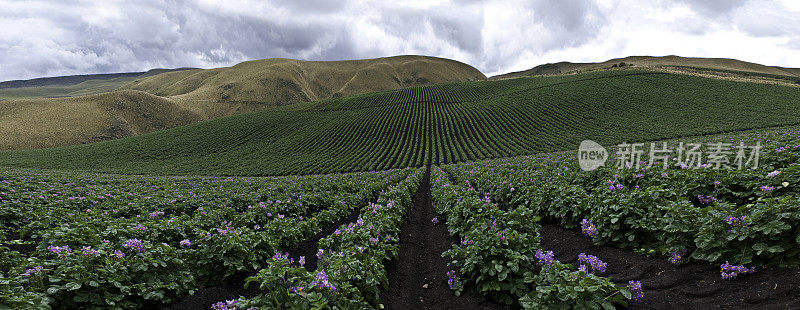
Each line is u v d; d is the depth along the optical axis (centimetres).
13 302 391
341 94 18800
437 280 711
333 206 1336
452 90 11094
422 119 7831
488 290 569
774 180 673
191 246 812
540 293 439
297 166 5169
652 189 705
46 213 1000
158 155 6400
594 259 512
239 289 632
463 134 6519
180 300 572
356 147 6259
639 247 659
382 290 643
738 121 4791
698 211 562
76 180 2689
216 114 12762
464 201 1015
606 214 725
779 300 403
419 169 3875
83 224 777
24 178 2352
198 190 2044
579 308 409
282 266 489
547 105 7444
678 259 552
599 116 6328
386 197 1467
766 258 483
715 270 507
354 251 647
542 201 1000
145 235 757
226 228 724
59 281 468
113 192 1884
